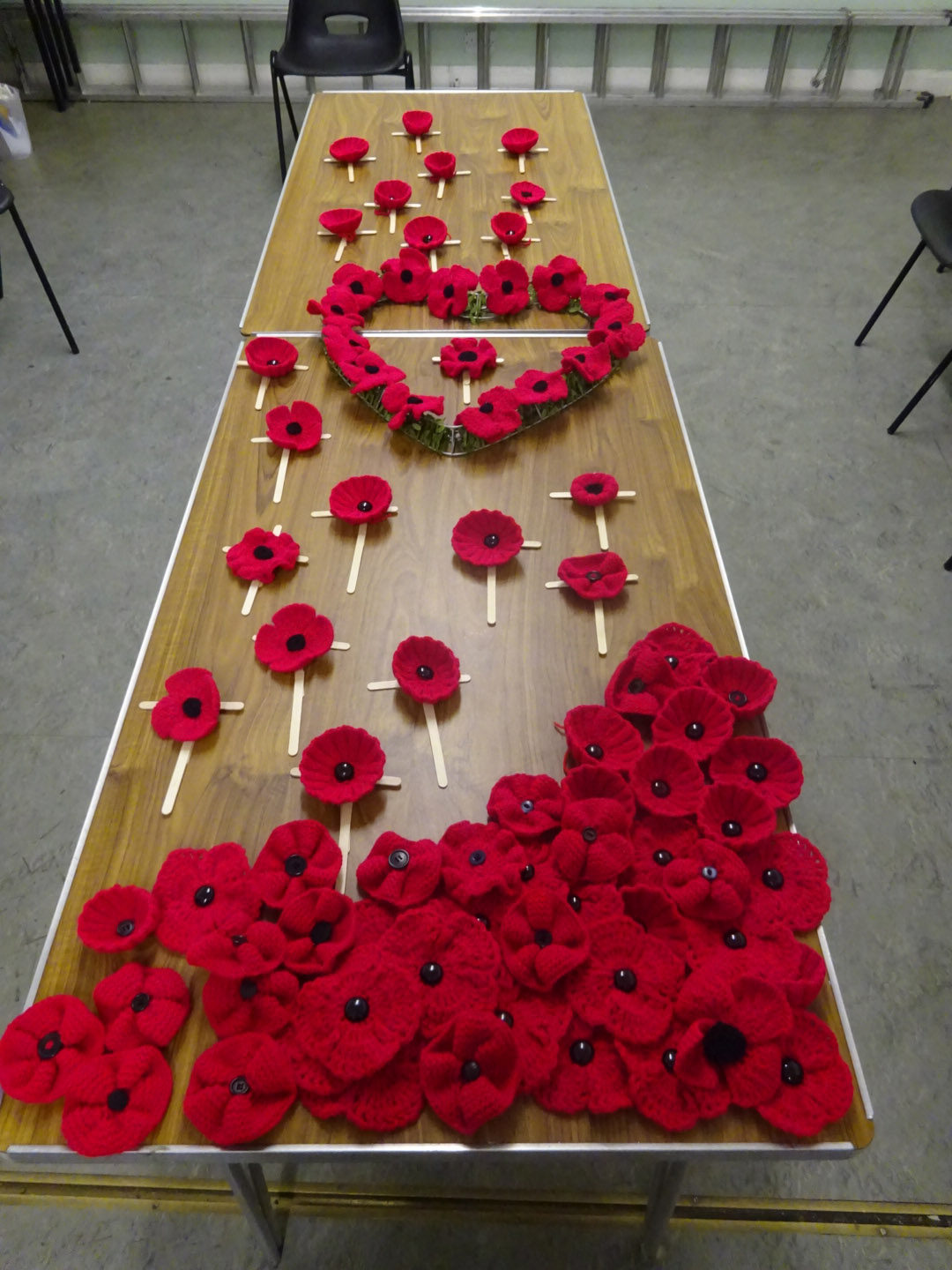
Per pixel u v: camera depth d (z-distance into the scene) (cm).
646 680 128
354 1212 150
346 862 115
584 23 395
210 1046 100
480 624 140
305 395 176
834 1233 148
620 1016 99
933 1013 169
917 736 208
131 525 251
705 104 431
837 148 405
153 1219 149
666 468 163
